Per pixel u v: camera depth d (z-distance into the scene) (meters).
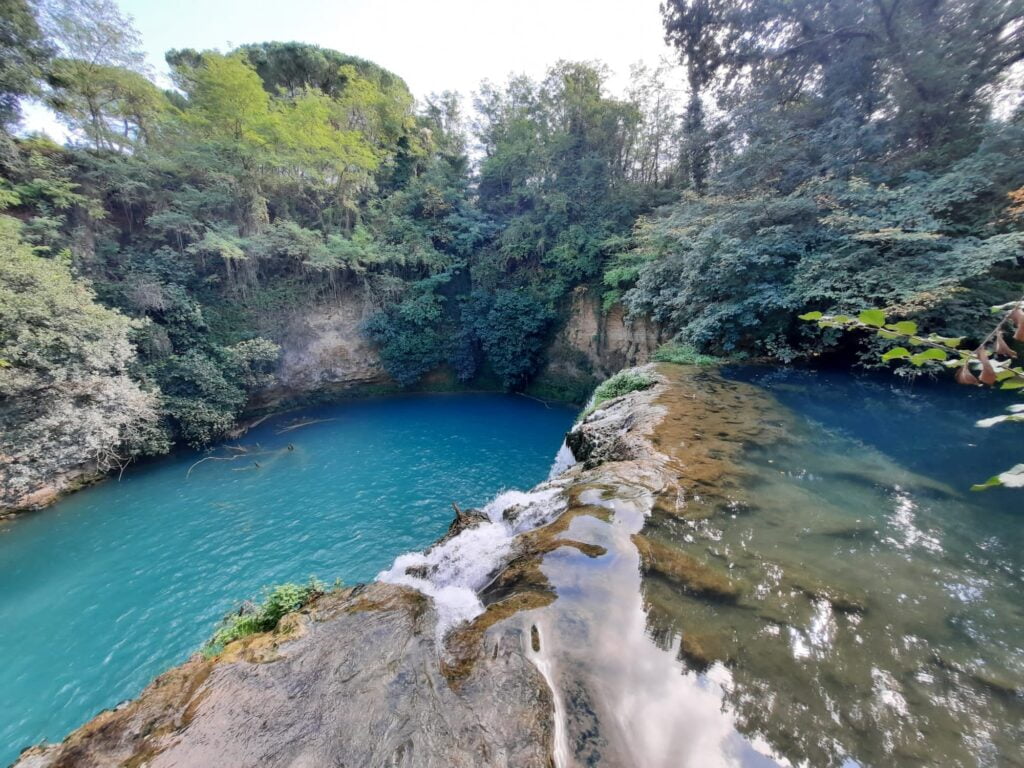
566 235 21.69
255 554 10.95
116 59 18.69
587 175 21.94
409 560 4.78
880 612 3.19
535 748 2.17
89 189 17.41
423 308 24.72
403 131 30.05
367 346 24.73
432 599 3.54
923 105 10.11
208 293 20.09
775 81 13.11
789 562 3.76
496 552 4.24
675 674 2.63
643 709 2.40
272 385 21.28
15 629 8.72
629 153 23.31
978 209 8.43
